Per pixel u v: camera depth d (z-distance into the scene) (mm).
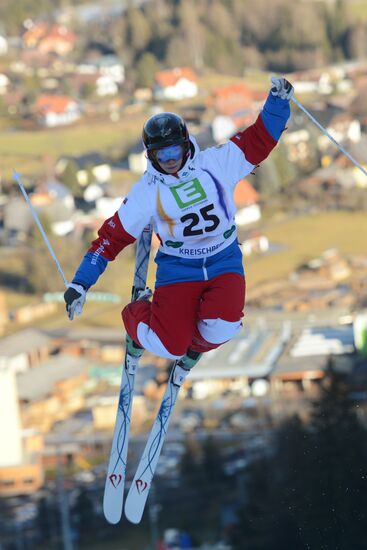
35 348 145625
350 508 35500
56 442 116000
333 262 168500
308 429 64500
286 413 108750
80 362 140875
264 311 150625
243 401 116188
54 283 171250
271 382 120312
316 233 188500
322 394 66000
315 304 151375
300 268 171375
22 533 91875
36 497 101500
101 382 137375
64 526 86188
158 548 82250
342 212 197875
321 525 36031
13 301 168625
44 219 191625
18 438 111188
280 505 69812
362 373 105438
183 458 97562
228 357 126625
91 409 127938
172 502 89562
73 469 107500
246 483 84500
